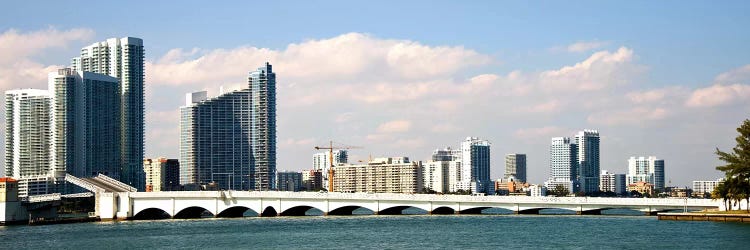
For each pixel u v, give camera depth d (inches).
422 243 7775.6
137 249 7662.4
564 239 7805.1
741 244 6845.5
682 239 7352.4
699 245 6875.0
